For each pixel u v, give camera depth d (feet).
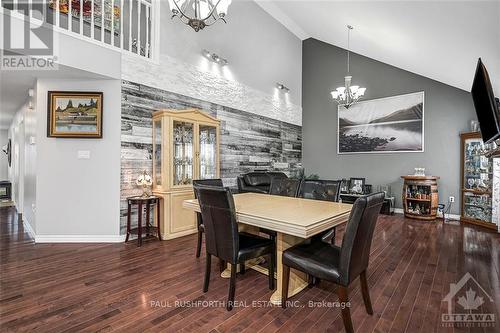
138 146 12.25
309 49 23.54
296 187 11.04
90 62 10.64
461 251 10.73
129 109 11.91
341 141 21.62
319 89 22.89
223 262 8.57
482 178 15.16
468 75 14.25
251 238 7.58
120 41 11.81
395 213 18.60
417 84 18.24
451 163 17.11
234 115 17.44
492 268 8.98
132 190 12.07
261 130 19.62
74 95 11.34
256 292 7.34
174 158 12.64
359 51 20.08
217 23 16.28
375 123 19.94
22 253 10.13
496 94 13.52
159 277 8.20
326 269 5.67
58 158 11.42
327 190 10.30
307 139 23.58
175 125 12.74
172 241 11.84
